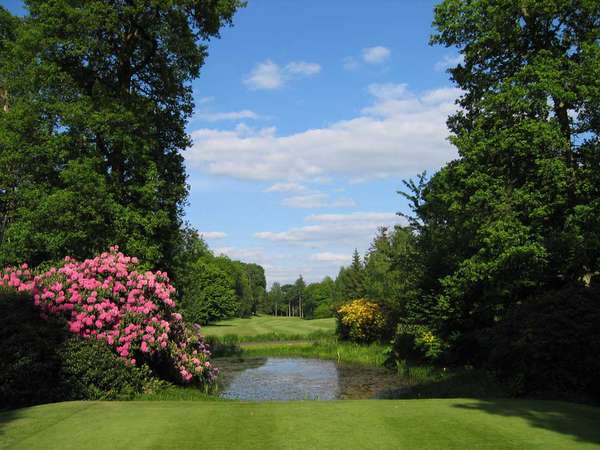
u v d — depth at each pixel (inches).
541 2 655.1
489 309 691.4
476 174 677.3
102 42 690.8
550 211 638.5
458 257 770.2
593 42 649.0
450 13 744.3
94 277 514.3
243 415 308.5
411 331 819.4
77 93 698.2
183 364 560.7
